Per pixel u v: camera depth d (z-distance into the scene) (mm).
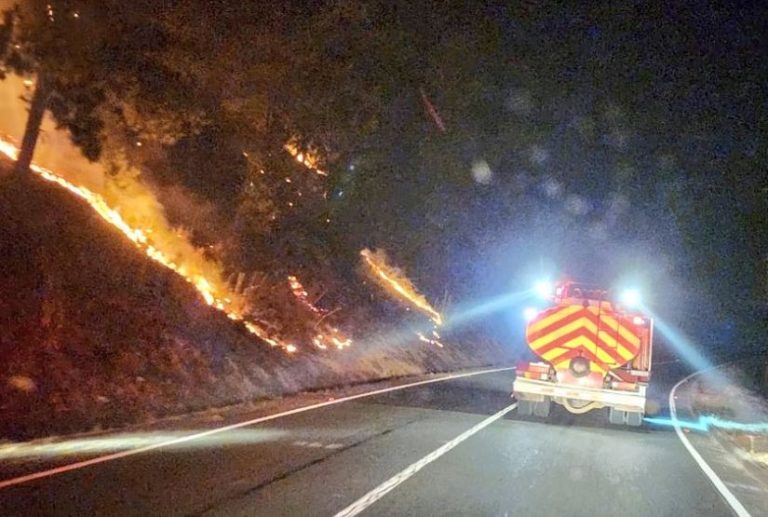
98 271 19656
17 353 15273
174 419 17234
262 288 27422
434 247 42344
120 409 16422
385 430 18141
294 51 20250
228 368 21484
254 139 23328
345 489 12094
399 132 31016
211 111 19188
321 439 16297
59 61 15336
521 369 22469
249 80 19500
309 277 31188
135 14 15781
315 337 28797
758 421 30453
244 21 18156
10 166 19203
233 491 11469
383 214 34531
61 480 11289
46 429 14289
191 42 16984
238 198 25953
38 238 18359
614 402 21859
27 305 16406
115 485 11250
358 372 29312
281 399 22156
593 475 14852
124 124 18297
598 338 22078
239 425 17203
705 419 27438
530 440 18344
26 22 14977
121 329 18750
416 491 12305
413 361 35750
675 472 16047
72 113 17391
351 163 29797
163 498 10812
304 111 22859
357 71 24328
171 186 24578
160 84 17016
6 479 11125
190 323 21609
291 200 27875
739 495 14234
